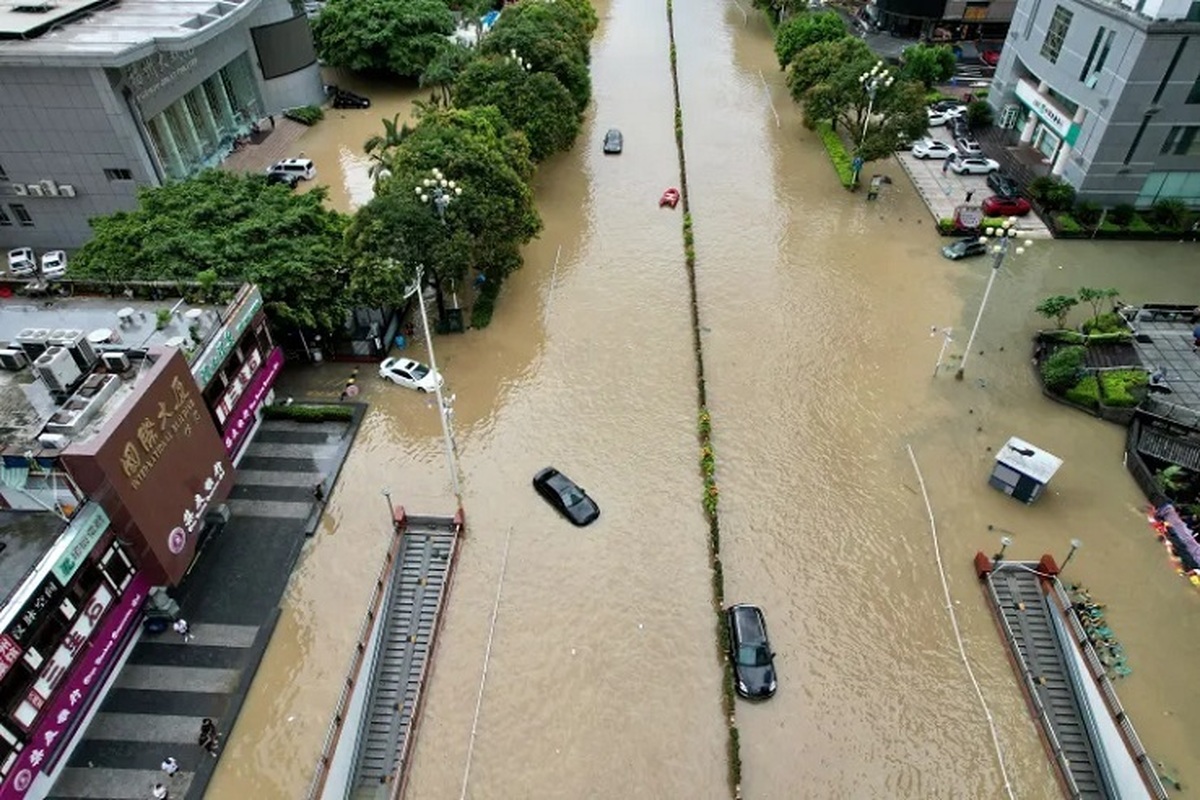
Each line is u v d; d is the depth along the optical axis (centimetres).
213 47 7100
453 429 4672
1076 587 3809
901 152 7550
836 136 7762
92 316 4159
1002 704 3422
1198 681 3478
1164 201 6247
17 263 5953
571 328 5447
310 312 4666
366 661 3472
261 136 7750
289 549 3981
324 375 5041
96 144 5847
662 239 6378
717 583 3800
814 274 5959
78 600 3134
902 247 6256
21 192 6028
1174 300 5638
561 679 3500
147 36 5978
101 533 3203
